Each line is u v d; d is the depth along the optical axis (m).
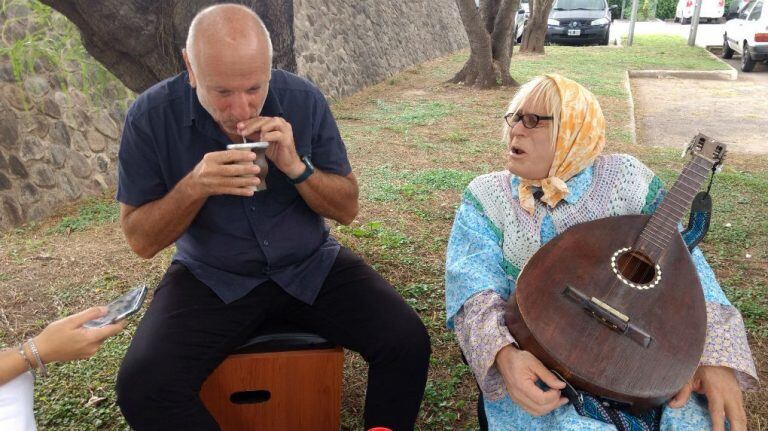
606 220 1.99
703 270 2.00
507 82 12.05
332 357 2.27
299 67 9.88
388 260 4.21
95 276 4.16
